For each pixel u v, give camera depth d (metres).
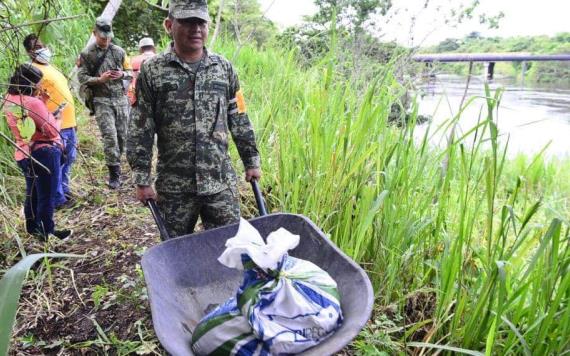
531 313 1.97
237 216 2.52
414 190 2.64
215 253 2.08
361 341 2.20
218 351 1.55
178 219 2.42
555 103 14.33
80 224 3.86
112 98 4.70
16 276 1.01
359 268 1.69
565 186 6.45
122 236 3.61
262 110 4.29
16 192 4.07
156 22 11.19
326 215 2.86
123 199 4.44
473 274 2.39
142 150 2.26
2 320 0.94
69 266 3.19
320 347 1.42
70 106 3.96
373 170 2.88
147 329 2.48
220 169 2.38
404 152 2.70
